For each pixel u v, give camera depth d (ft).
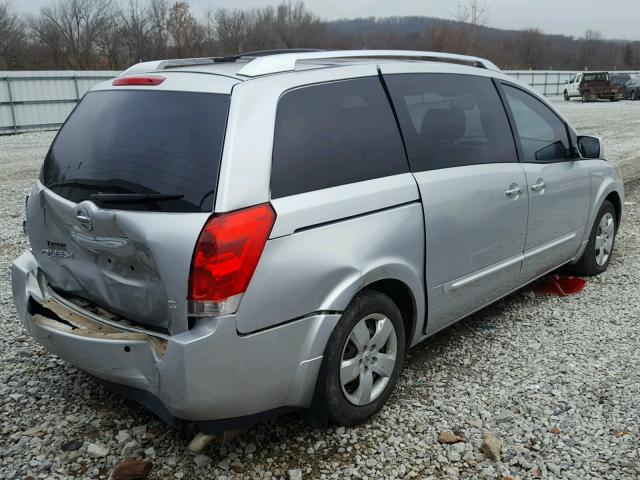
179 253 8.87
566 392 12.33
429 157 12.16
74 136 11.25
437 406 11.84
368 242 10.52
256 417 9.76
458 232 12.53
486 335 15.03
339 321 10.28
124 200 9.42
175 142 9.64
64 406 11.83
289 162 9.83
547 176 15.42
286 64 10.52
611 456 10.34
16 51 127.85
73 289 11.07
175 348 8.80
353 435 10.91
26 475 9.88
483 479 9.86
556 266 17.02
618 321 15.75
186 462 10.19
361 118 11.16
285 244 9.40
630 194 32.27
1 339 14.73
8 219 27.78
